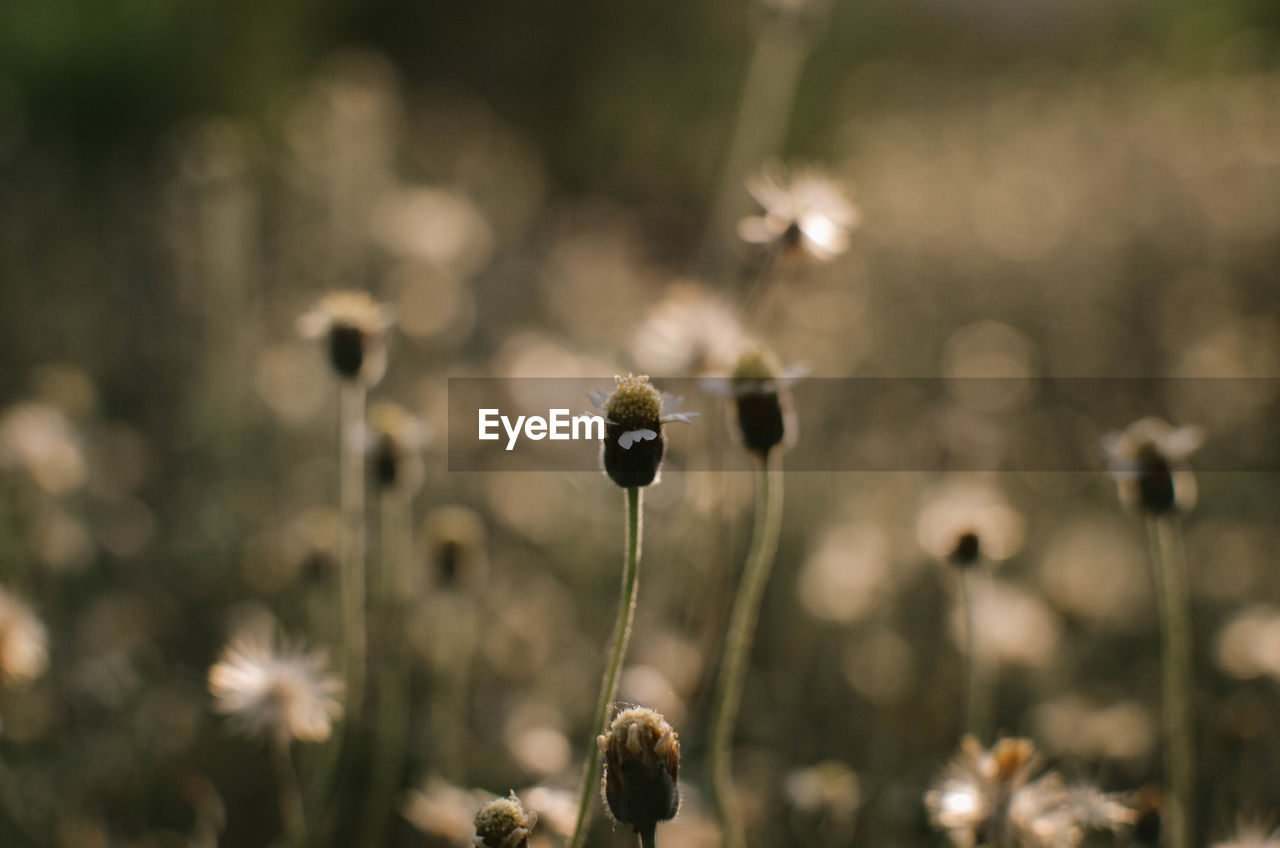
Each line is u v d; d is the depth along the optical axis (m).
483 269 0.71
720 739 0.25
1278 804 0.31
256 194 0.66
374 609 0.35
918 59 1.41
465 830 0.27
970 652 0.29
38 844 0.30
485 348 0.62
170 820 0.32
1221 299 0.65
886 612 0.38
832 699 0.36
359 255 0.61
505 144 1.15
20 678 0.29
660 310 0.32
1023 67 1.33
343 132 0.67
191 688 0.35
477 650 0.37
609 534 0.43
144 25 1.00
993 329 0.63
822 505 0.46
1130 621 0.41
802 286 0.60
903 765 0.33
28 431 0.37
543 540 0.45
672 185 1.27
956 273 0.72
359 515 0.29
